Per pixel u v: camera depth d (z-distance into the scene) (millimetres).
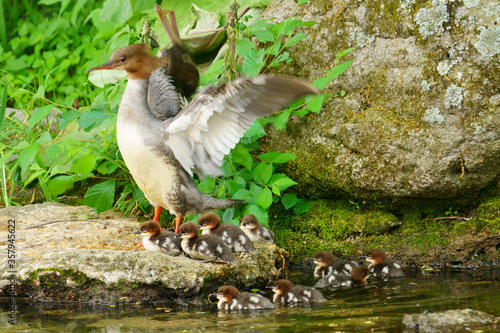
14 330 8273
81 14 21438
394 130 11305
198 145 10406
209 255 9859
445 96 10914
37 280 9719
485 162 10867
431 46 11078
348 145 11852
